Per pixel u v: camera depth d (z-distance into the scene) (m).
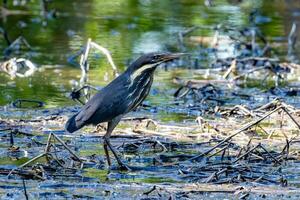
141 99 12.27
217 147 12.28
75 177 11.21
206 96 16.84
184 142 13.19
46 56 20.98
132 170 11.68
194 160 12.14
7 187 10.69
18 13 26.94
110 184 10.90
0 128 13.90
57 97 16.77
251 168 11.72
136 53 21.16
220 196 10.42
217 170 11.54
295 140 13.21
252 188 10.80
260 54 21.55
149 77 12.27
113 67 18.39
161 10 27.75
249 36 23.61
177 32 23.14
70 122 11.86
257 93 17.36
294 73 19.52
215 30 23.39
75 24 25.25
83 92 17.23
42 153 11.83
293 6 28.83
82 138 13.38
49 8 27.75
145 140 12.96
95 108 11.77
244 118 14.85
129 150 12.77
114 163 11.98
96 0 29.53
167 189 10.64
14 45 21.50
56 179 11.12
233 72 18.89
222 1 29.64
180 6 28.66
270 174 11.51
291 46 22.58
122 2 29.22
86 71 18.94
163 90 17.56
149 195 10.42
